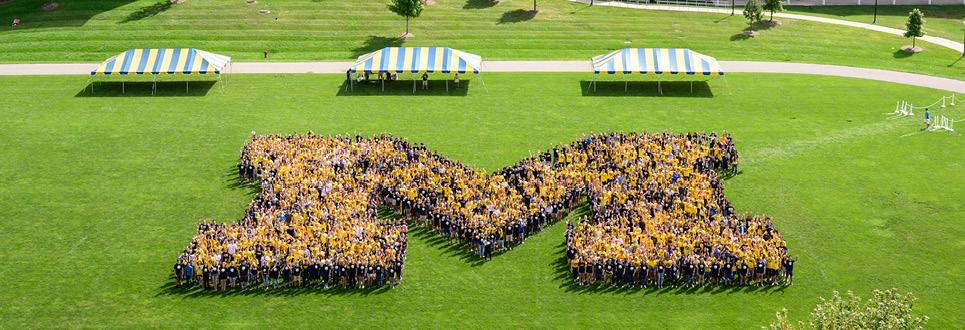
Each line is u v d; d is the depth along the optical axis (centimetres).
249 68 10262
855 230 6412
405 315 5306
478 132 8231
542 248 6097
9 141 7975
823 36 11838
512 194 6462
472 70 9288
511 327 5200
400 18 11981
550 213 6406
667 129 8362
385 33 11544
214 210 6656
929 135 8269
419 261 5919
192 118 8588
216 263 5541
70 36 11169
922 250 6131
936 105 9144
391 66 9319
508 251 6062
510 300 5478
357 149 7344
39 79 9794
